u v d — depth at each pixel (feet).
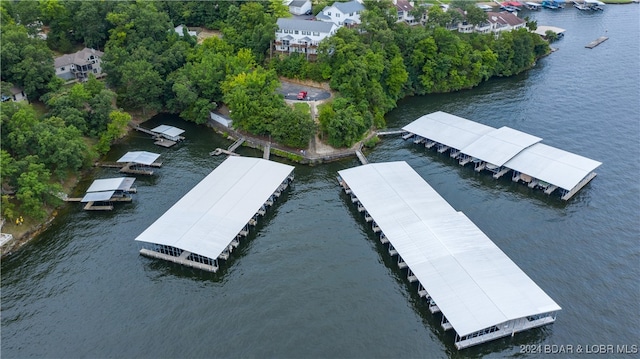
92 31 612.29
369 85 557.74
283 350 276.82
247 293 318.24
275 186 412.77
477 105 603.67
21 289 321.93
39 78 501.56
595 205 406.82
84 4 606.14
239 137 519.60
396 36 640.99
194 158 483.10
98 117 494.18
